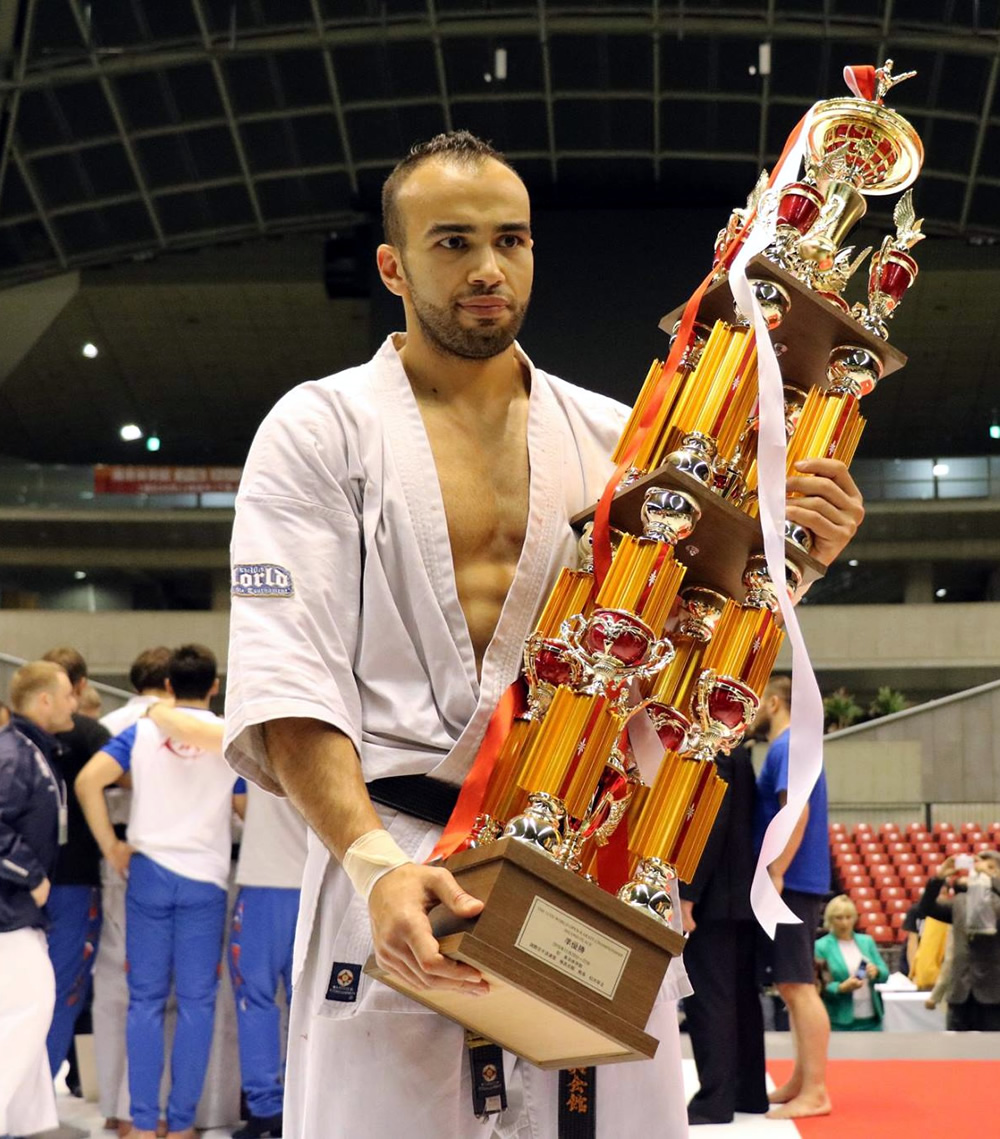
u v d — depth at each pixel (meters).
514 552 1.61
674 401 1.51
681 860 1.43
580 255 22.16
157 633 24.61
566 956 1.27
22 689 4.82
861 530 26.22
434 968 1.26
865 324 1.57
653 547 1.40
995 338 26.42
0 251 23.73
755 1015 4.62
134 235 23.69
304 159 22.41
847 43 19.59
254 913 4.50
